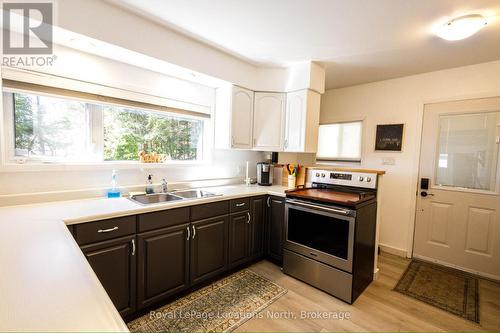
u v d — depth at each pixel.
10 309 0.61
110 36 1.72
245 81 2.75
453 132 2.76
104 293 0.71
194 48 2.23
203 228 2.17
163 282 1.90
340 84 3.45
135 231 1.72
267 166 3.16
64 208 1.68
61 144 1.96
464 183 2.70
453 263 2.77
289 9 1.69
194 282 2.12
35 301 0.65
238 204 2.48
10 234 1.18
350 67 2.79
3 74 1.60
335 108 3.71
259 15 1.79
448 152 2.79
